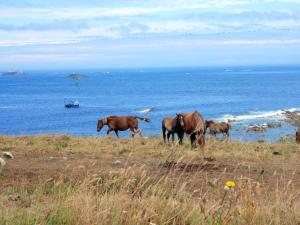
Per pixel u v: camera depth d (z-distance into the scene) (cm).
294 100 11131
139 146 1992
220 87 19850
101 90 19438
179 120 1992
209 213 712
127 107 10475
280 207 758
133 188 841
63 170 1256
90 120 7819
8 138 2192
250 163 1542
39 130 6391
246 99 12069
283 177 1299
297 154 1862
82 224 688
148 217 690
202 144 1895
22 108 11269
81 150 1802
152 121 7088
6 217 706
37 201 848
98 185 873
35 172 1248
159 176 1163
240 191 743
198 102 11512
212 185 912
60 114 9244
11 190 998
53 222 697
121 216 702
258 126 4916
